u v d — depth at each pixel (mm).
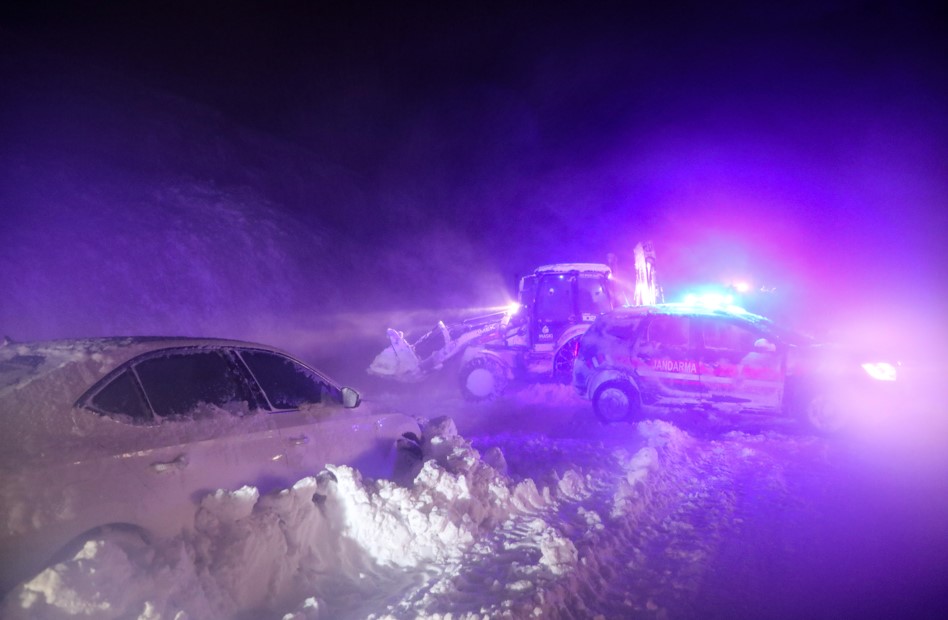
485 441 9203
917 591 4270
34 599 2842
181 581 3400
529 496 5867
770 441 9016
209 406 4281
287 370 5121
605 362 10547
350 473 4703
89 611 2928
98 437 3525
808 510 5996
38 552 3070
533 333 13625
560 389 13258
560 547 4551
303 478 4570
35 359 3832
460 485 5219
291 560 4164
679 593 4305
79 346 3959
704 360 10016
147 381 3973
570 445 8773
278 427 4684
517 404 12719
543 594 3955
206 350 4477
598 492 6441
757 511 6016
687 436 9227
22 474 3119
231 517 3854
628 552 5023
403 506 4777
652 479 6723
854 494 6441
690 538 5332
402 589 4277
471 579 4297
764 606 4121
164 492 3670
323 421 5156
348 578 4434
